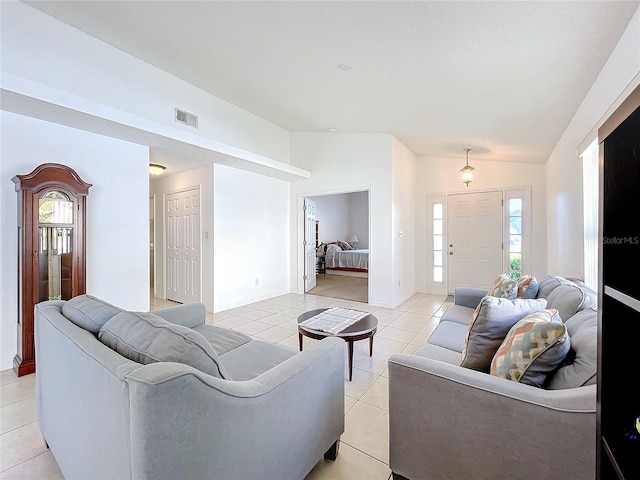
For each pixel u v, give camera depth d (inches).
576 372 44.3
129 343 44.3
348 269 331.3
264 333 139.6
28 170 106.9
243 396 40.6
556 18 63.6
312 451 53.9
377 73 104.9
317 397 54.7
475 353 58.7
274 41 98.7
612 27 64.6
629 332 31.3
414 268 235.6
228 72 135.6
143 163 139.9
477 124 136.6
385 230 192.4
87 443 43.0
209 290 180.7
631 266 31.1
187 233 197.2
